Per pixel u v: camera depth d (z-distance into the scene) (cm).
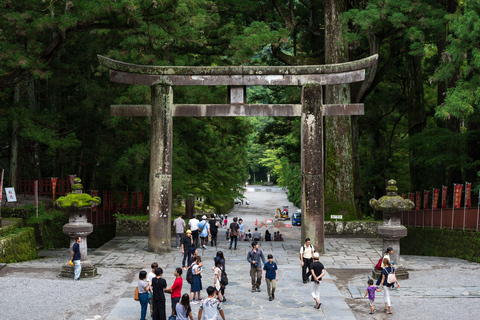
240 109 2392
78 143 3312
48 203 3180
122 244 2592
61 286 1683
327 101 2991
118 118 2952
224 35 3138
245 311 1456
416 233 3038
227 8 3272
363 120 4431
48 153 3009
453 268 2062
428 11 2788
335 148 2981
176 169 3172
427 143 3006
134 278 1830
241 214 8075
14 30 2489
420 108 4006
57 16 2691
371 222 2858
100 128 3516
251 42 2622
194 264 1502
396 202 1841
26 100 3366
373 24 2741
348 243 2658
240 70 2377
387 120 4894
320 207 2366
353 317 1399
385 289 1445
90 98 3128
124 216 2995
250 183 16300
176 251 2394
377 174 4591
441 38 3281
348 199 2962
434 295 1609
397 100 4503
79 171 3581
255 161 15025
